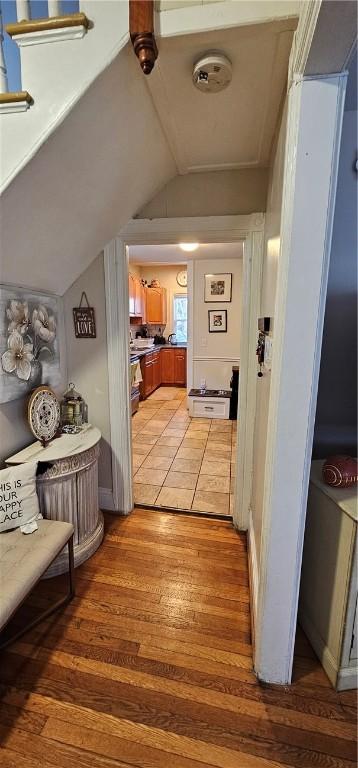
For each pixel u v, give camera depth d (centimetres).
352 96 125
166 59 111
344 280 145
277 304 111
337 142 92
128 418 231
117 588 175
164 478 293
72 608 162
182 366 673
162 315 680
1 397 166
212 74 112
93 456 195
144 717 119
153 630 151
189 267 465
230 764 107
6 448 177
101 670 134
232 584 178
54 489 176
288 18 95
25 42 108
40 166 120
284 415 111
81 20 103
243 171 187
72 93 108
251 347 200
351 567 118
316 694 126
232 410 469
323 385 154
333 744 112
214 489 273
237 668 136
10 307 166
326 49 80
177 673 133
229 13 97
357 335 149
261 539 141
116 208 176
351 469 131
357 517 114
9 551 140
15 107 112
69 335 222
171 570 188
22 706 121
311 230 98
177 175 194
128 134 137
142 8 98
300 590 157
